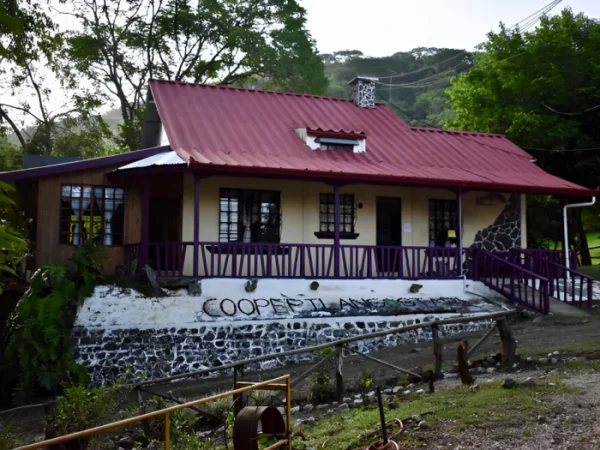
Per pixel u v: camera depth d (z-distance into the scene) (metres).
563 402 8.18
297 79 36.28
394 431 7.75
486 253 19.22
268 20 36.28
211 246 16.09
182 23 34.28
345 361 14.18
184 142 17.62
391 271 20.05
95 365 14.01
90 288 14.22
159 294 14.91
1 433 9.27
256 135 19.47
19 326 13.30
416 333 16.52
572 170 28.39
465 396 8.88
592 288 20.05
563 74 28.23
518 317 17.50
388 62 96.31
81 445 8.21
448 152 22.28
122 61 34.25
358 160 19.70
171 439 8.57
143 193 16.83
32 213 18.38
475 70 30.36
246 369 14.98
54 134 34.25
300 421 9.34
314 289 16.84
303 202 19.25
